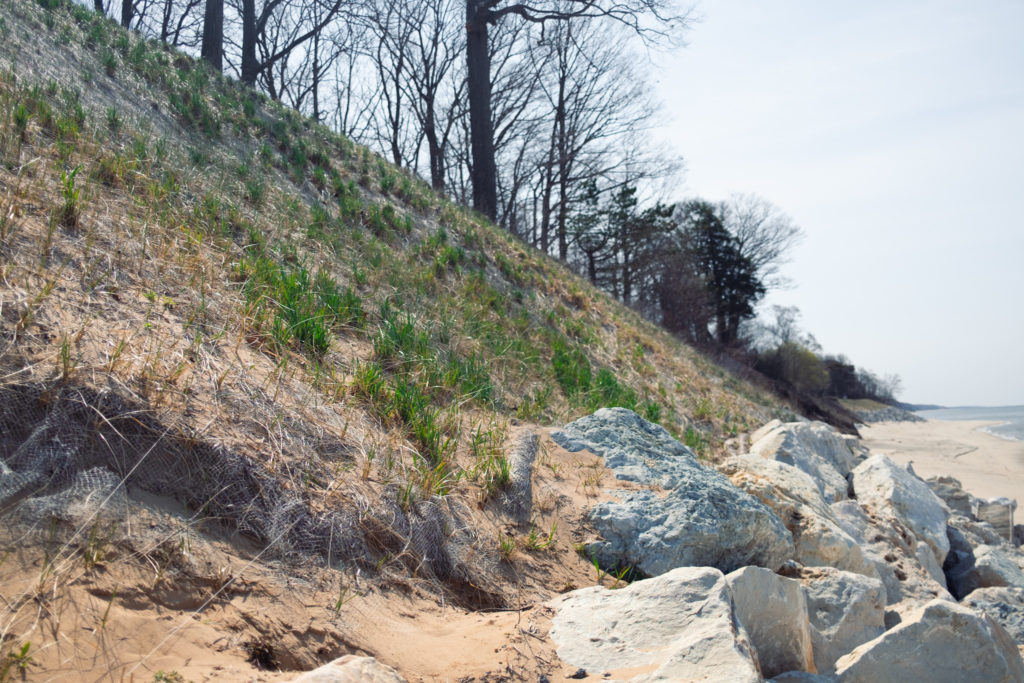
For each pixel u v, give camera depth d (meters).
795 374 38.53
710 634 2.84
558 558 4.16
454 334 7.51
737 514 4.54
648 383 11.10
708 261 44.59
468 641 2.95
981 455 24.70
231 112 11.58
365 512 3.45
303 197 9.59
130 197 5.96
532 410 6.48
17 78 7.61
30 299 3.51
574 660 2.91
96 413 3.00
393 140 31.16
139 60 11.40
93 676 2.04
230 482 3.12
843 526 5.86
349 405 4.47
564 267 18.19
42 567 2.32
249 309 4.97
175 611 2.44
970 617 3.70
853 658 3.73
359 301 6.43
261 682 2.20
